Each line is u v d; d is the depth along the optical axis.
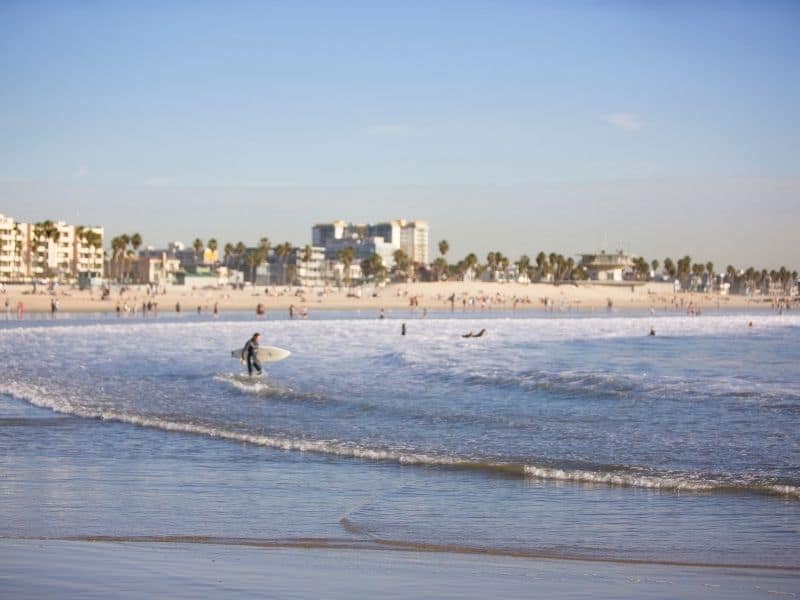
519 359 49.38
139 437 22.69
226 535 12.80
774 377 39.12
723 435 22.47
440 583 9.39
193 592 8.52
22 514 14.06
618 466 18.52
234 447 21.25
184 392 33.00
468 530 13.44
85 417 26.33
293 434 23.05
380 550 11.91
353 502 15.42
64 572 9.27
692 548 12.44
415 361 46.81
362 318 126.25
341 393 32.41
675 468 18.30
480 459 19.42
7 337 70.06
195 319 117.94
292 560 10.66
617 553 12.12
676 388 32.44
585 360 49.25
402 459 19.41
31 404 29.52
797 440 21.62
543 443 21.53
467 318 129.75
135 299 161.38
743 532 13.41
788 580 10.26
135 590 8.52
